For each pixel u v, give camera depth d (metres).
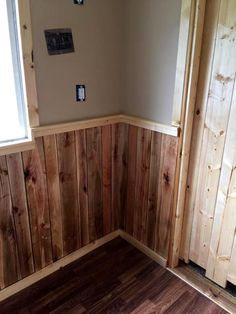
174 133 1.73
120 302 1.77
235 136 1.56
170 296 1.81
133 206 2.21
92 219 2.16
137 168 2.08
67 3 1.58
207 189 1.78
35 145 1.65
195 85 1.63
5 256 1.72
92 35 1.75
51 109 1.69
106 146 2.05
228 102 1.54
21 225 1.74
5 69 1.51
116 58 1.93
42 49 1.55
